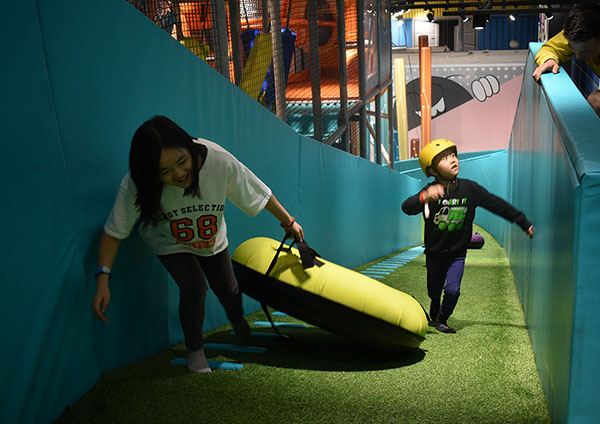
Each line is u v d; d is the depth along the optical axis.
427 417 1.87
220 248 2.42
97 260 2.08
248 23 5.92
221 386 2.14
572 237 1.50
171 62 2.68
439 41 27.31
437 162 3.24
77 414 1.79
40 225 1.70
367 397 2.06
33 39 1.71
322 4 8.60
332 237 6.07
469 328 3.39
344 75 8.03
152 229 2.26
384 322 2.49
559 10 19.31
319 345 2.88
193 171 1.96
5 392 1.51
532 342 2.88
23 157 1.62
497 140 24.80
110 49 2.18
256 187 2.32
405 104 23.98
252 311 3.90
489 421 1.84
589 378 1.40
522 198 5.12
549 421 1.83
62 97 1.89
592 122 1.85
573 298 1.42
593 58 2.90
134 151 1.83
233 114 3.42
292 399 2.02
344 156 6.55
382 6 10.90
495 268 6.75
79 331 1.93
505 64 24.23
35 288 1.67
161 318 2.63
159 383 2.13
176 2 4.21
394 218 10.36
